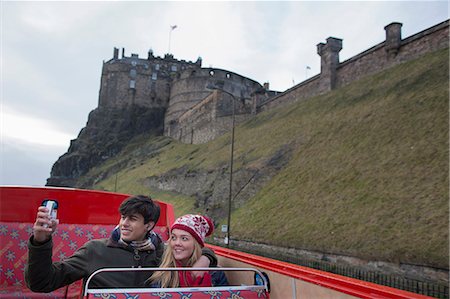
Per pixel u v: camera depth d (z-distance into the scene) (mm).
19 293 4121
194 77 82250
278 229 21781
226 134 51219
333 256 16625
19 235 4590
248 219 25953
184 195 42594
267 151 34375
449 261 11734
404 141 20688
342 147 25547
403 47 28969
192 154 54031
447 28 25562
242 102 57031
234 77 80188
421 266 12664
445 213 14016
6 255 4512
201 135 60656
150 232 3604
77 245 4859
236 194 31625
